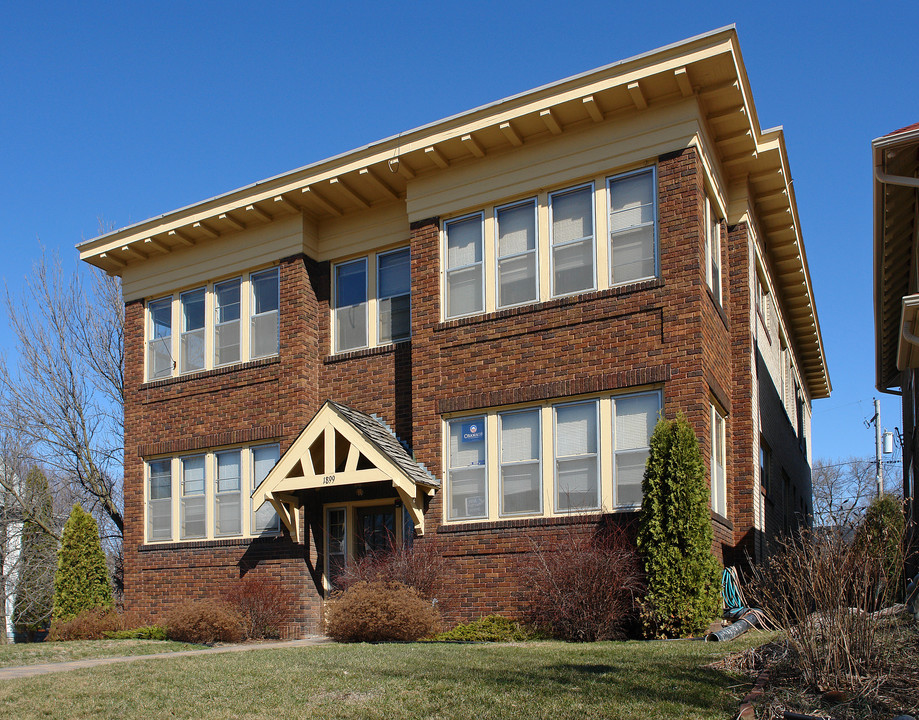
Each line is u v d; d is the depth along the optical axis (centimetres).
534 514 1485
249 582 1712
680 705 751
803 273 2241
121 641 1633
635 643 1162
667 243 1437
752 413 1659
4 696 951
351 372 1798
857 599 793
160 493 1992
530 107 1523
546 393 1493
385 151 1673
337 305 1869
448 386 1597
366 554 1667
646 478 1313
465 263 1641
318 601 1720
